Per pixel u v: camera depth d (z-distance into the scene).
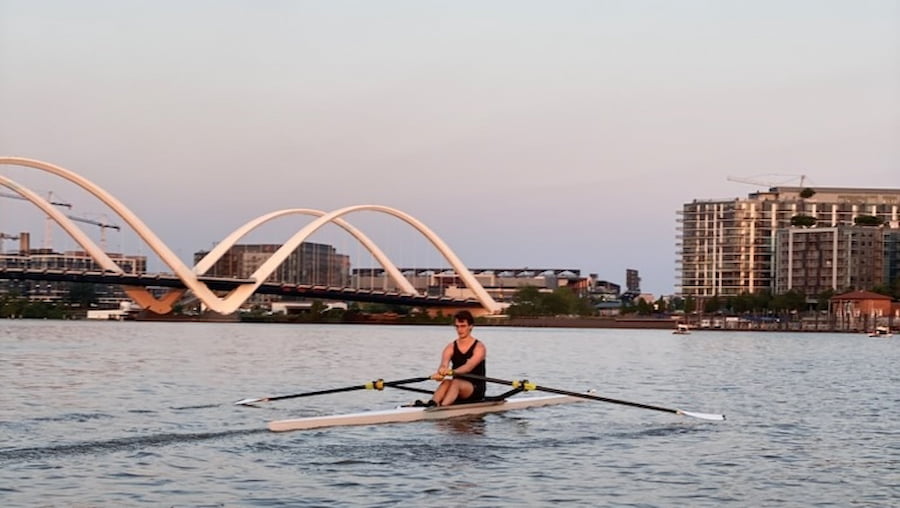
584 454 23.48
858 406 37.22
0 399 34.84
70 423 27.89
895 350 123.06
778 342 162.25
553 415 30.39
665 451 24.19
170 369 54.34
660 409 29.62
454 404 29.91
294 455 22.66
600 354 93.19
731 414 33.22
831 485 20.34
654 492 19.41
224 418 29.14
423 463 21.88
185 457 22.31
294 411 31.16
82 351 78.06
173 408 32.03
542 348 112.00
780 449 24.92
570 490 19.44
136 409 31.69
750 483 20.42
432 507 17.80
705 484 20.25
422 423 27.97
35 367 54.72
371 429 26.67
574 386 47.47
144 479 19.88
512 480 20.25
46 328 180.38
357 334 171.88
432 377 29.55
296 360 68.75
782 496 19.23
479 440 25.20
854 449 25.19
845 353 107.06
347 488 19.20
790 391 44.84
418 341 127.25
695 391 44.22
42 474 20.12
